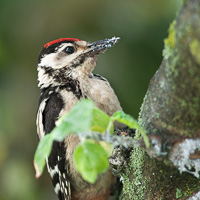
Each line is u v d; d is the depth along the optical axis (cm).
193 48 388
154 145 471
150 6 1139
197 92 412
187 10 394
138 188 557
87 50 847
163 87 454
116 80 1074
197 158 464
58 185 849
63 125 388
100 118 414
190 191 498
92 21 1160
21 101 1168
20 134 1158
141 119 511
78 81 813
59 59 839
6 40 1189
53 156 810
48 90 829
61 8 1185
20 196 1137
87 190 822
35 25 1198
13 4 1205
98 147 402
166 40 430
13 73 1185
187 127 447
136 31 1115
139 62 1089
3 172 1145
